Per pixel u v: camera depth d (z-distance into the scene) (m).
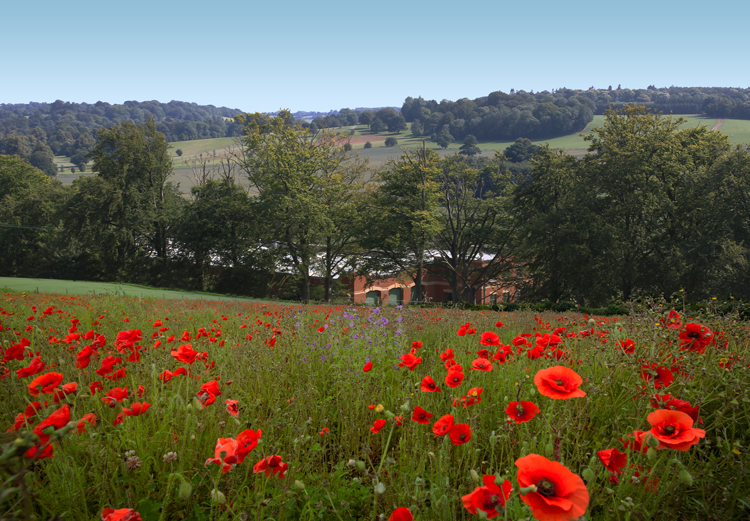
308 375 4.16
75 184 62.06
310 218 41.91
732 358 3.12
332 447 3.06
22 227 52.84
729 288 28.23
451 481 2.54
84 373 3.71
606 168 35.22
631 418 2.68
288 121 50.06
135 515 1.71
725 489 2.13
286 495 2.27
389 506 2.29
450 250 48.84
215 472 2.46
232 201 47.53
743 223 30.61
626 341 3.36
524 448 2.19
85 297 15.62
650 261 33.50
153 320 7.67
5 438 1.34
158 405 2.99
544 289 38.44
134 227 49.38
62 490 2.19
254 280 49.56
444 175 47.81
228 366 4.35
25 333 5.38
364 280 55.69
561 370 2.05
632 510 1.84
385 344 5.37
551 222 35.97
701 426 2.75
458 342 5.59
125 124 51.25
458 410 2.89
